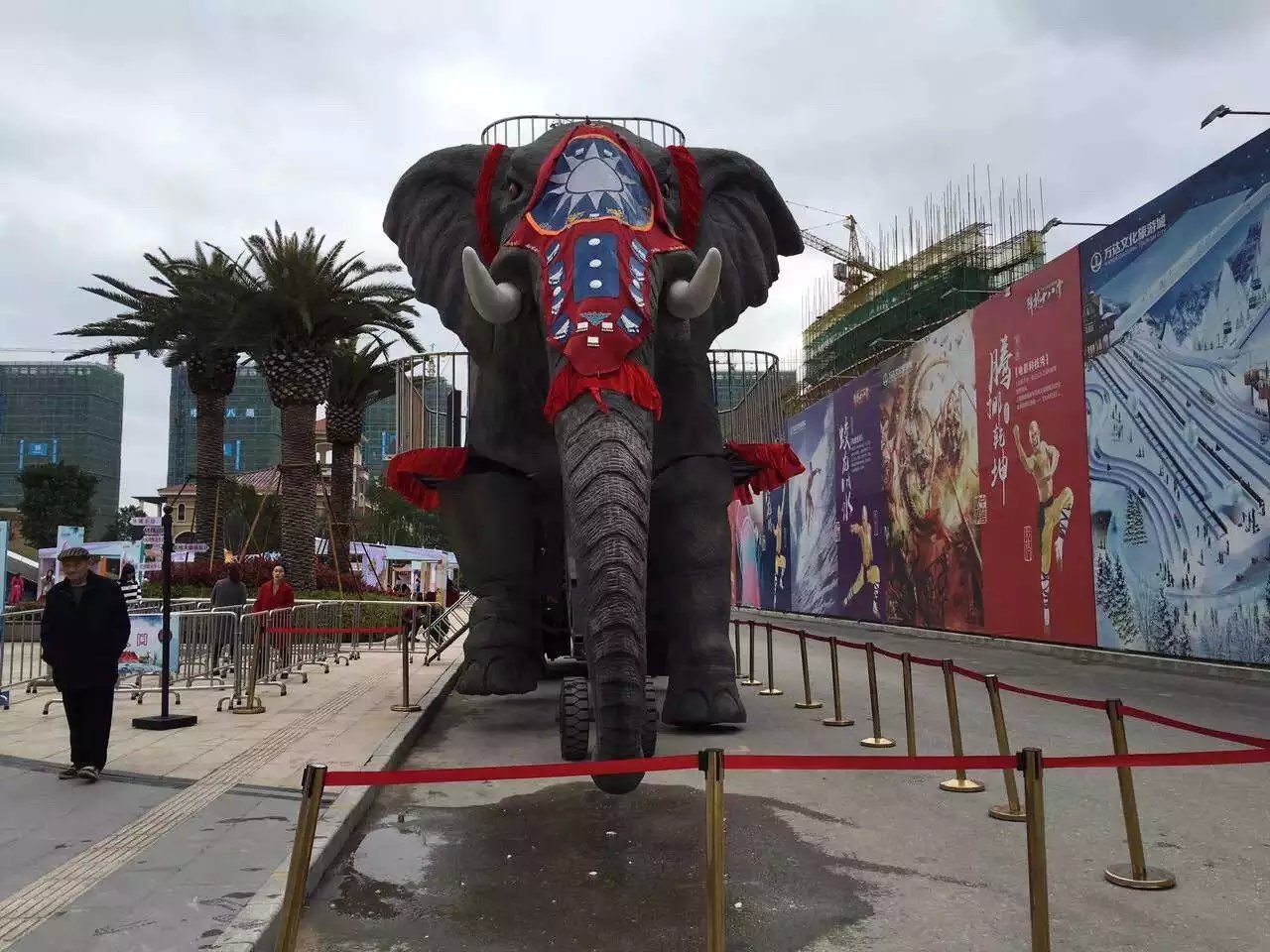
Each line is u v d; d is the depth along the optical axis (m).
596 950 3.99
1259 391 13.13
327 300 21.89
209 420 26.20
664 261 6.80
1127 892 4.61
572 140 7.29
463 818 6.07
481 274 6.42
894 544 24.39
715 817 3.39
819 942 4.05
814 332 40.91
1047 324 18.03
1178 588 14.66
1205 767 7.35
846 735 8.60
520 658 8.99
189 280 22.28
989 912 4.37
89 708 6.57
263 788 6.28
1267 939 4.05
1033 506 18.42
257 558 26.47
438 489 9.16
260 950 3.73
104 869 4.65
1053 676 13.68
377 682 12.54
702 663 8.38
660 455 8.28
